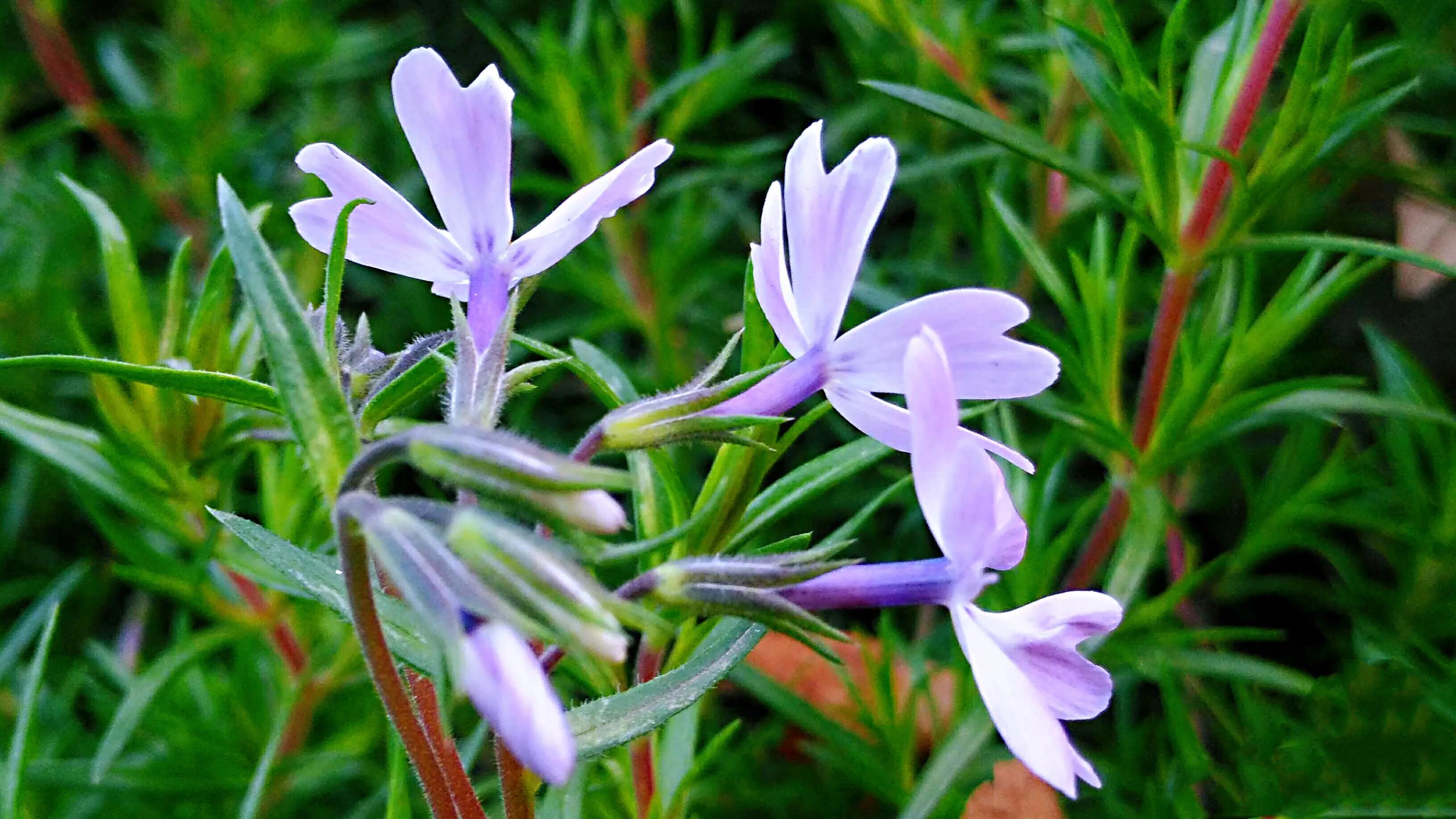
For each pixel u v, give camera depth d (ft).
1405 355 0.57
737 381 0.38
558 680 0.54
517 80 0.97
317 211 0.41
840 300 0.40
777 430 0.43
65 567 0.80
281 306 0.36
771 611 0.38
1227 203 0.56
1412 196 0.71
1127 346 0.75
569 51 0.71
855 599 0.38
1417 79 0.49
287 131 0.99
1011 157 0.67
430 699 0.41
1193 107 0.53
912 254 0.81
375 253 0.41
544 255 0.41
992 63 0.77
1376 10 0.69
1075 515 0.56
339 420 0.37
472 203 0.41
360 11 1.05
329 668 0.62
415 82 0.40
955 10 0.72
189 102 0.82
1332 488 0.58
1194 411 0.52
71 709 0.70
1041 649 0.39
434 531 0.35
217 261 0.51
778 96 0.75
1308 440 0.59
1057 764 0.36
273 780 0.60
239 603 0.59
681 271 0.77
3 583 0.79
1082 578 0.58
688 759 0.49
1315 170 0.58
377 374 0.42
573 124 0.70
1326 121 0.49
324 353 0.39
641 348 0.90
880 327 0.39
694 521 0.36
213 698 0.65
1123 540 0.52
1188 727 0.51
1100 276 0.54
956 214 0.79
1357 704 0.53
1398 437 0.57
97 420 0.83
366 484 0.41
